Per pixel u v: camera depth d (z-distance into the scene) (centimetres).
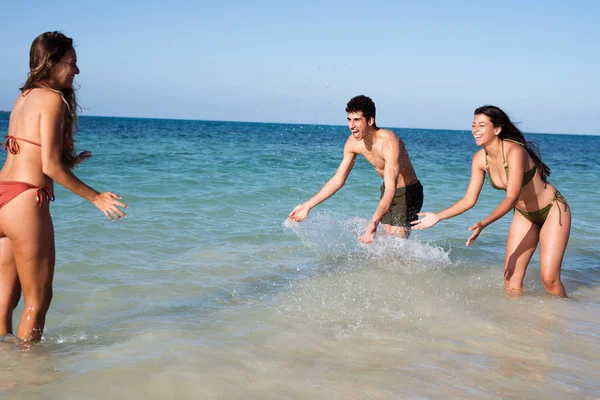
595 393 260
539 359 298
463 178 1311
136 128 5238
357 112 496
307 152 2094
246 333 318
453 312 371
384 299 395
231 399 239
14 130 288
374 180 1127
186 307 368
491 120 406
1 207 281
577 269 524
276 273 461
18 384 245
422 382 262
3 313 303
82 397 236
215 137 3572
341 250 549
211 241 561
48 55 290
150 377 256
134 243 532
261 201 823
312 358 285
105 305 369
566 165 2055
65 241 517
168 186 927
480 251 582
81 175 1025
